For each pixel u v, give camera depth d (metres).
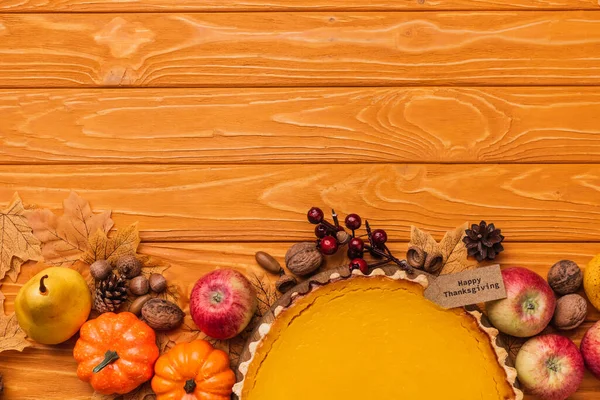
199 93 1.12
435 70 1.12
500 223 1.10
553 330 1.07
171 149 1.11
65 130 1.11
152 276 1.08
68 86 1.12
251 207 1.10
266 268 1.08
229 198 1.10
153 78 1.12
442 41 1.12
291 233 1.10
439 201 1.10
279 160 1.11
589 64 1.12
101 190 1.11
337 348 1.02
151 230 1.10
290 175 1.11
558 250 1.09
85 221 1.09
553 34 1.12
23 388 1.07
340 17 1.12
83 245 1.09
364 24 1.12
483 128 1.11
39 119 1.11
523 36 1.12
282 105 1.12
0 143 1.11
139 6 1.12
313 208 1.06
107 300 1.06
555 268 1.06
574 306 1.04
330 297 1.02
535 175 1.11
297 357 1.01
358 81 1.12
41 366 1.07
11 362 1.07
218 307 1.02
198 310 1.03
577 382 1.02
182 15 1.12
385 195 1.10
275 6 1.12
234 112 1.12
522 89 1.12
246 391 1.00
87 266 1.09
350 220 1.05
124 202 1.10
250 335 1.04
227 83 1.12
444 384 1.01
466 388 1.01
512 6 1.12
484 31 1.12
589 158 1.11
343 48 1.12
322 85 1.12
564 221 1.10
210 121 1.11
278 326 1.01
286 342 1.01
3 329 1.07
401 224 1.10
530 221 1.10
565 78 1.12
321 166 1.11
